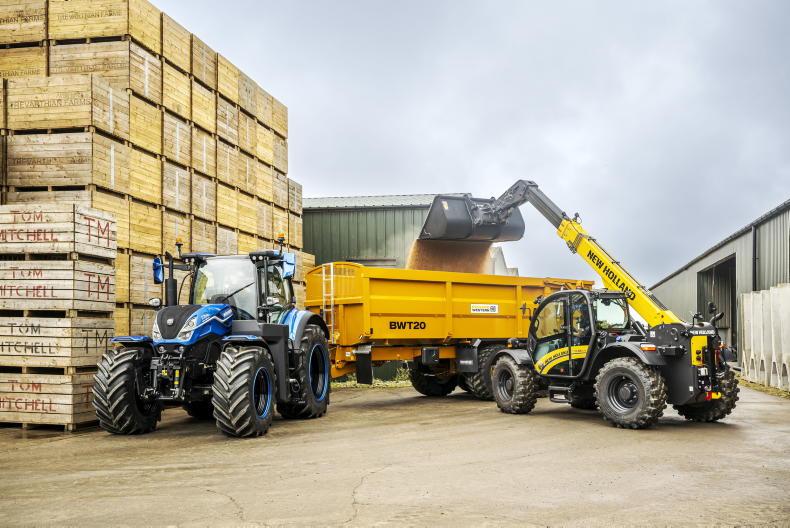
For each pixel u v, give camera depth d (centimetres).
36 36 1095
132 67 1088
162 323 890
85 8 1089
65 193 1008
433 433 900
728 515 510
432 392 1448
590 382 1063
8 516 518
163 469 675
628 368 930
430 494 571
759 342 1881
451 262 1562
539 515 510
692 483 610
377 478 629
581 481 617
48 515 518
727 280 3328
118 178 1053
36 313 977
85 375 952
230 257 993
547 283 1498
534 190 1309
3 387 945
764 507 531
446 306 1305
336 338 1225
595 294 1043
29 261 943
